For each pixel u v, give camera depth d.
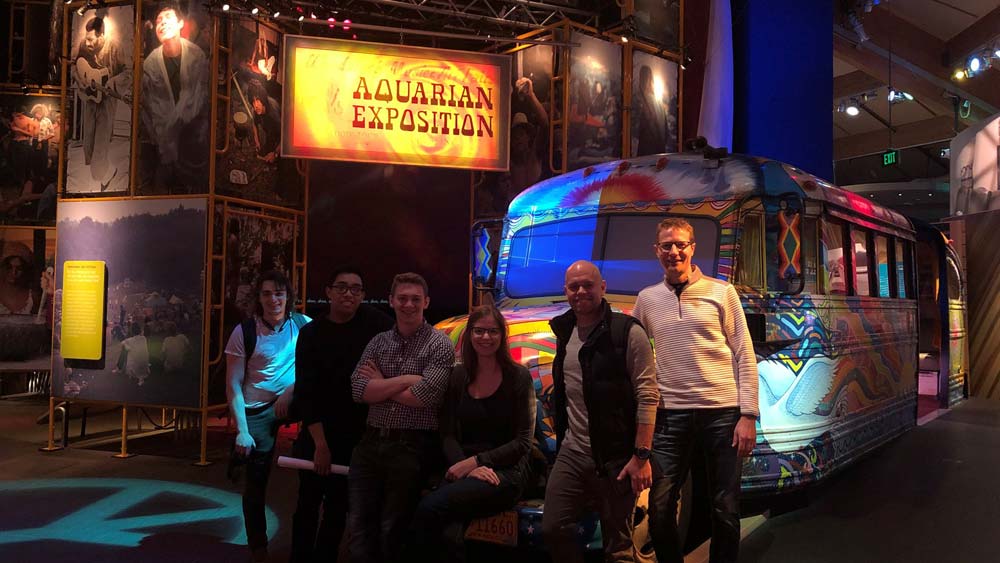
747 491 4.38
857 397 5.90
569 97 9.05
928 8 16.17
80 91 7.87
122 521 5.21
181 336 7.22
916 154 26.62
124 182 7.63
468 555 4.47
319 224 10.21
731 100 11.27
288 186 8.48
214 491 6.06
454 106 8.48
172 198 7.35
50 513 5.41
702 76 11.00
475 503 3.32
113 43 7.70
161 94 7.51
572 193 5.32
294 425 8.66
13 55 12.01
